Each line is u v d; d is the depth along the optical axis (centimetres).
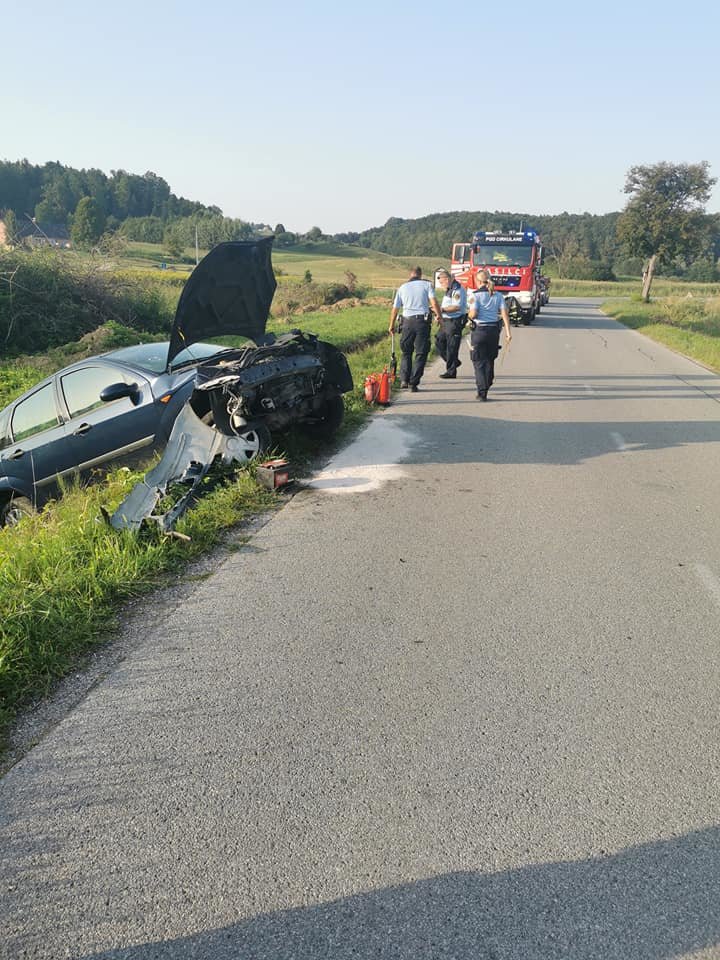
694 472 769
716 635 422
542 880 252
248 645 408
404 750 319
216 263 674
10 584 456
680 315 3459
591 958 224
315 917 238
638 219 5381
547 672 381
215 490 644
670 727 336
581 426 991
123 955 226
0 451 798
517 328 2834
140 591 475
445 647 406
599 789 296
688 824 278
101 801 290
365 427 956
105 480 728
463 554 541
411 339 1216
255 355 666
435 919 237
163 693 363
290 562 525
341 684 369
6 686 361
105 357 754
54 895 248
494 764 311
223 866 258
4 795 294
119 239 2619
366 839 270
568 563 525
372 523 606
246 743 324
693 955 225
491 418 1031
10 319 2170
